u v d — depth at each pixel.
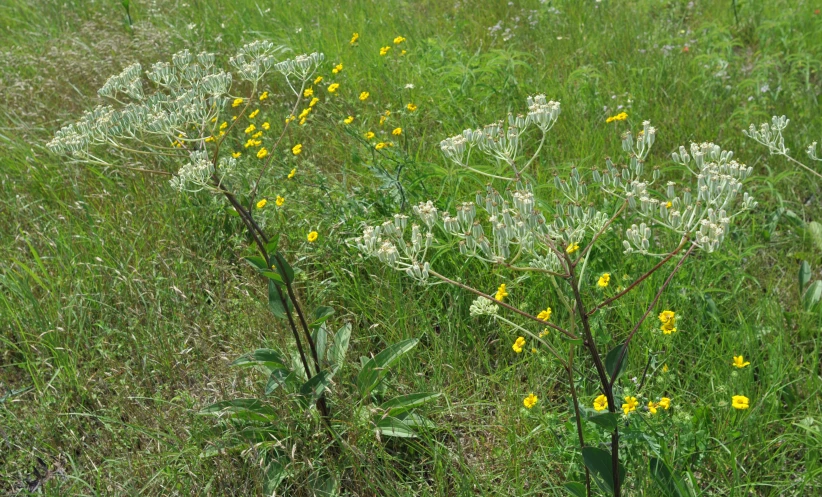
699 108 4.69
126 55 5.97
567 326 3.01
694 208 1.90
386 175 3.55
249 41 6.29
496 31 6.41
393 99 5.07
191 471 2.60
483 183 3.81
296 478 2.54
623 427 2.16
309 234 3.27
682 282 3.13
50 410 2.97
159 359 3.16
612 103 4.88
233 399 2.77
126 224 4.02
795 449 2.47
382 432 2.63
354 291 3.39
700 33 6.12
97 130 2.72
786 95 4.86
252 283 3.55
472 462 2.67
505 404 2.77
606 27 6.35
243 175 3.86
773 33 5.89
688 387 2.72
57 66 5.95
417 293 3.33
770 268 3.51
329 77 5.48
